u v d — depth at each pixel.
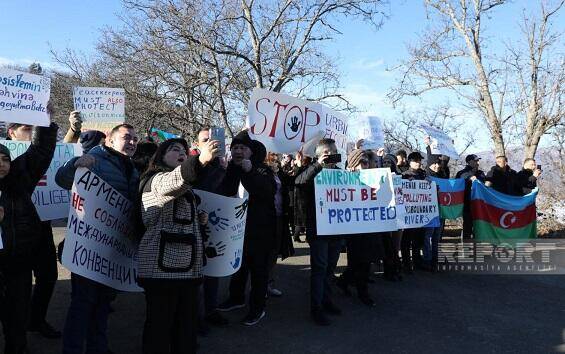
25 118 3.70
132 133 3.73
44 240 4.21
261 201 4.80
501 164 9.52
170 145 3.38
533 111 14.77
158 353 3.09
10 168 3.38
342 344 4.57
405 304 5.94
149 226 3.19
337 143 6.84
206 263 3.97
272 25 16.17
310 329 4.92
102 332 3.69
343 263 8.04
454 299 6.25
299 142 6.08
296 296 6.05
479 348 4.62
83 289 3.43
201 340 4.49
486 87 15.73
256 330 4.82
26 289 3.47
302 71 17.36
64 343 3.34
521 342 4.81
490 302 6.21
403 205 7.06
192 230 3.27
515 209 9.07
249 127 5.69
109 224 3.54
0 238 3.09
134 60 16.61
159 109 16.19
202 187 4.24
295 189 5.35
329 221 5.08
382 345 4.60
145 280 3.12
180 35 14.40
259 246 4.80
